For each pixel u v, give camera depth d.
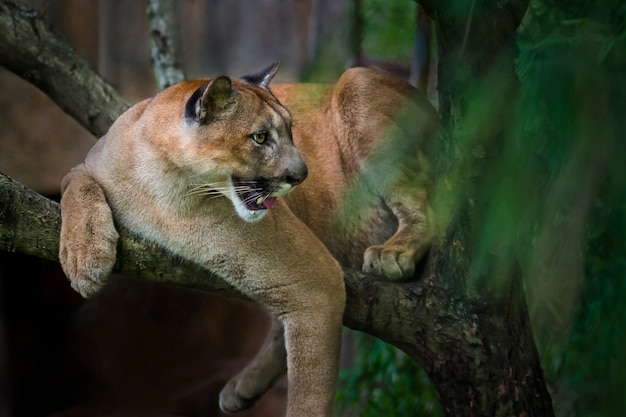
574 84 6.10
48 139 14.39
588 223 7.16
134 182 7.34
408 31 12.68
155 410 15.62
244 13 16.75
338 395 11.31
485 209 6.91
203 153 7.14
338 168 8.98
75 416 15.35
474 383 7.49
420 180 8.67
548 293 7.87
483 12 6.58
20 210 6.96
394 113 8.79
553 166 6.66
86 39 15.70
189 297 16.34
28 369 15.34
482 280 7.40
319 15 13.37
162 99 7.54
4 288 15.02
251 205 7.23
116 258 7.20
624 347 6.37
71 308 15.72
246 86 7.55
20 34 10.04
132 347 15.98
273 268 7.44
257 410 15.34
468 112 6.64
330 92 9.23
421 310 7.59
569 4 7.45
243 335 16.42
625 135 6.00
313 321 7.50
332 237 9.05
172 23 11.28
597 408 7.23
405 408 10.59
